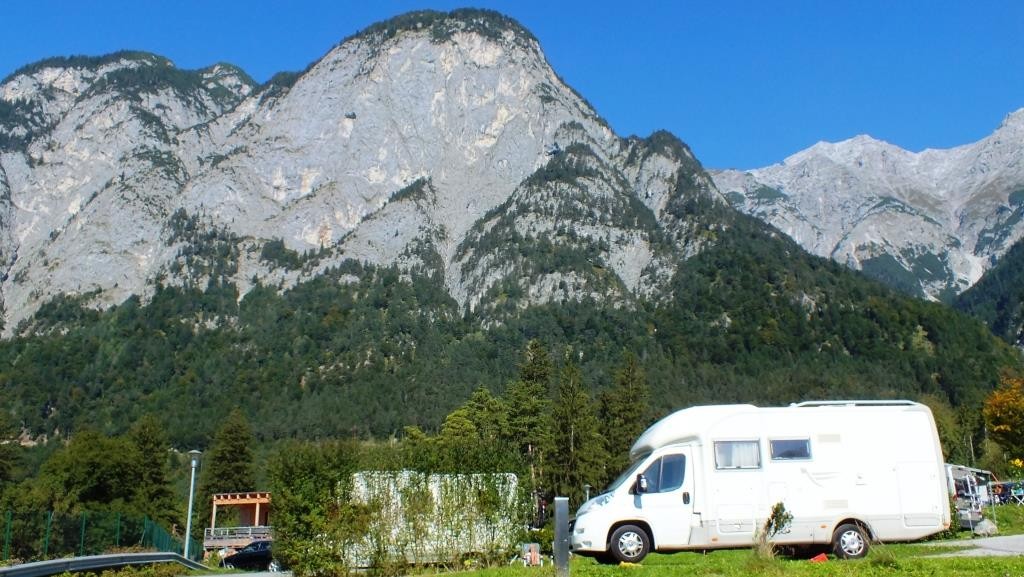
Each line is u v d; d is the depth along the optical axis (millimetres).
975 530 28172
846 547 20719
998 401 63469
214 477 85938
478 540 22484
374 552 21688
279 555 22078
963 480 34844
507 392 91500
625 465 79750
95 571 30203
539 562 23031
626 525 20875
